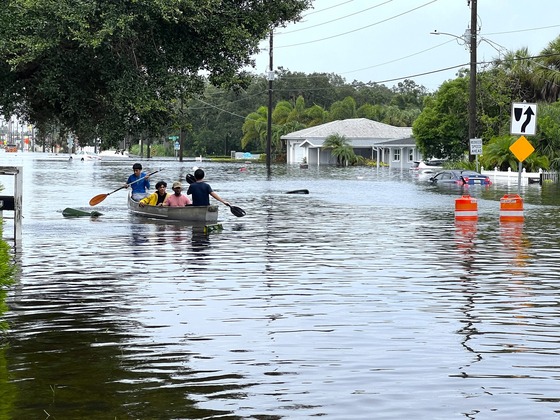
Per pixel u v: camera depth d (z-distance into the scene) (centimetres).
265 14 2188
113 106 2020
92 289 1382
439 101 8031
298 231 2362
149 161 11456
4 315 1173
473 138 5475
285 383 851
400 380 862
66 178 5809
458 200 2777
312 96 16100
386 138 11531
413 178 6456
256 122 13575
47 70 1952
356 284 1434
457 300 1287
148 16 1898
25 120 2234
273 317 1161
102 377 873
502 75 7525
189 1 1934
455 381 858
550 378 869
